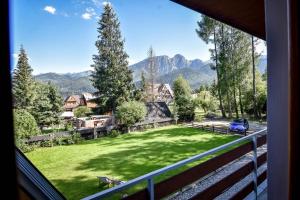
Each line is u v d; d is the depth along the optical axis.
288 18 0.77
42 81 18.44
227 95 24.02
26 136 12.02
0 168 0.46
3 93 0.47
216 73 25.03
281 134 0.86
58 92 19.08
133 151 13.76
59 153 13.04
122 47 28.41
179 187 1.63
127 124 20.28
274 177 0.88
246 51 22.66
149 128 21.59
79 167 10.79
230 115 23.95
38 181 1.21
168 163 11.17
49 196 1.26
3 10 0.48
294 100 0.76
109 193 1.21
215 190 1.99
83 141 17.12
